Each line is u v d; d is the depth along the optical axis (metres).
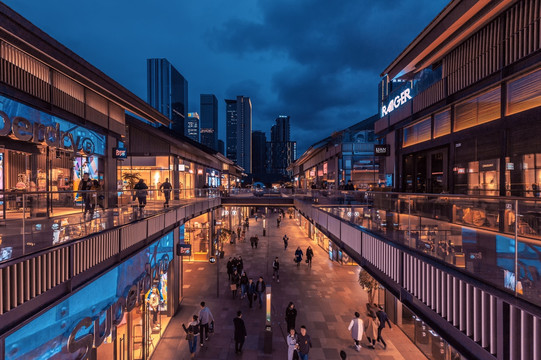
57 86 11.37
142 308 10.30
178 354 10.50
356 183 28.92
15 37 8.59
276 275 18.42
